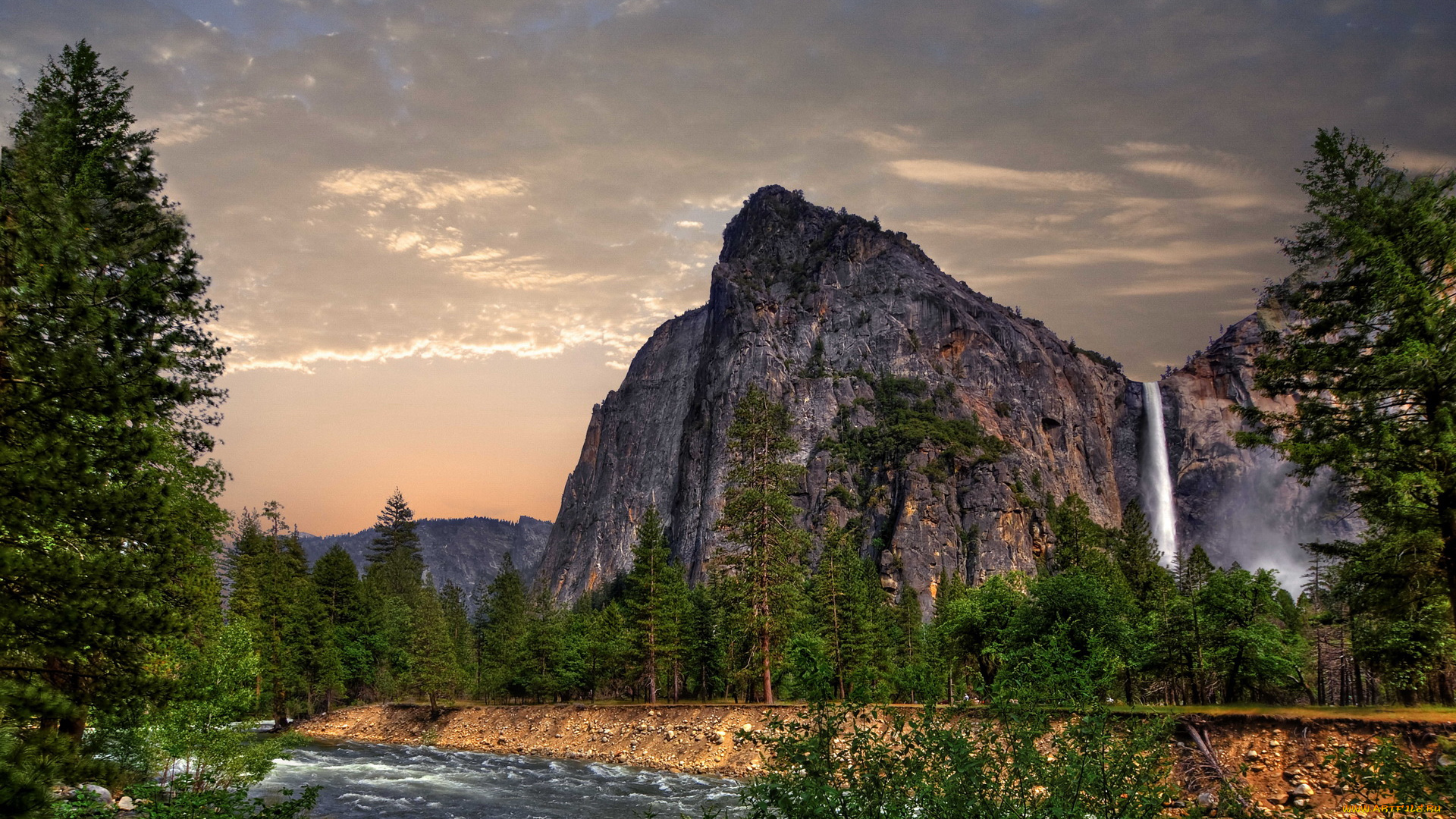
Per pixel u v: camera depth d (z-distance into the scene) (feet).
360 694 363.35
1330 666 200.54
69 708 50.16
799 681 42.55
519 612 431.02
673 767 198.29
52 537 53.31
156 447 57.26
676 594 295.69
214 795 66.59
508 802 152.35
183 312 64.64
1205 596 177.17
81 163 76.89
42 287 51.08
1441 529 72.95
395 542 647.97
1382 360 73.05
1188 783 117.50
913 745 39.52
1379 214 78.18
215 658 91.40
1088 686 39.55
